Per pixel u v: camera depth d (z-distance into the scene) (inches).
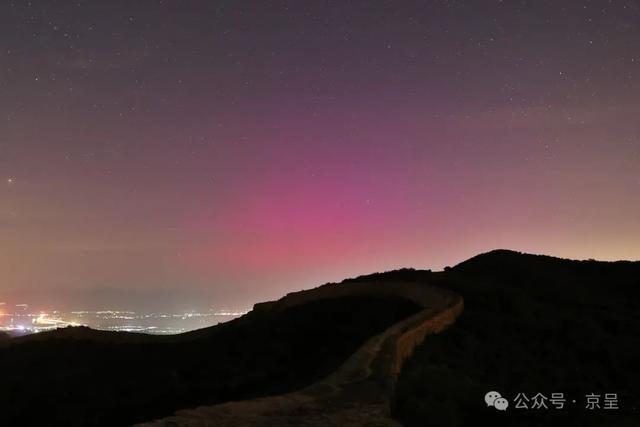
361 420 490.9
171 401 979.3
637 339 1181.1
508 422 643.5
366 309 1460.4
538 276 1831.9
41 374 1486.2
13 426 1031.0
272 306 1827.0
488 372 866.1
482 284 1640.0
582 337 1154.0
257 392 905.5
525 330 1196.5
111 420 931.3
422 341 965.8
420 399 617.0
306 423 478.0
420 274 1878.7
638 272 1980.8
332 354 1069.1
